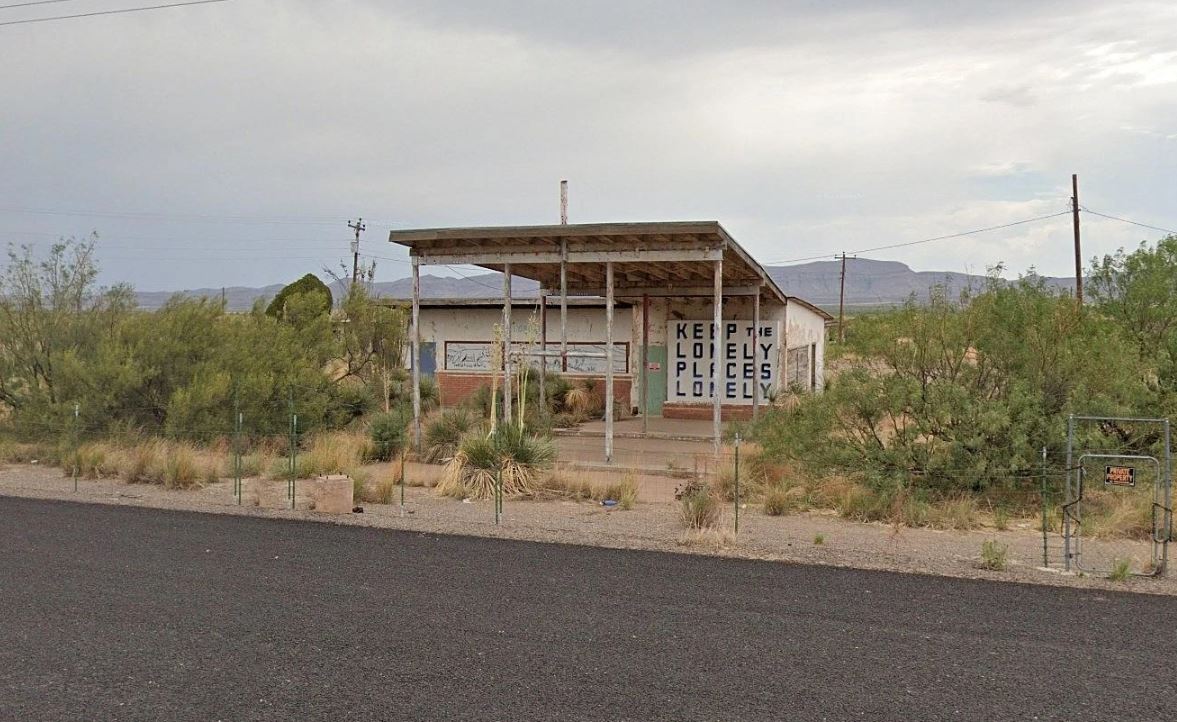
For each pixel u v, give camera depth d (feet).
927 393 41.55
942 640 21.21
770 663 19.63
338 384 72.13
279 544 31.73
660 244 53.36
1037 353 41.63
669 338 85.40
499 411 67.56
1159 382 42.24
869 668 19.33
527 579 26.86
